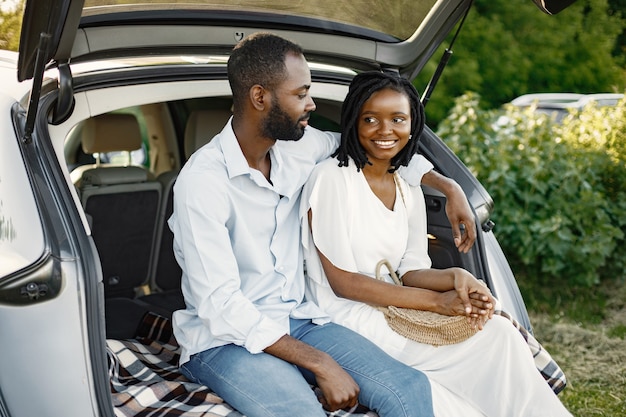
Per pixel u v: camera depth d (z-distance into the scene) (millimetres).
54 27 1877
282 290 2365
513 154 5160
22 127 2064
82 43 2305
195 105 3945
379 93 2340
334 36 2672
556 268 4891
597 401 3475
